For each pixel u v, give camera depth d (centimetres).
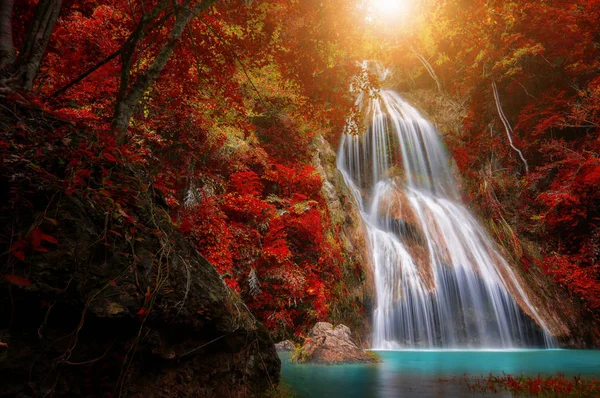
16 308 211
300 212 1237
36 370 217
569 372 792
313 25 998
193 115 871
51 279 222
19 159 231
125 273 264
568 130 2219
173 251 323
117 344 259
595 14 2134
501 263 1780
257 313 1110
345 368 816
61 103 461
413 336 1423
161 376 297
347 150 2266
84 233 247
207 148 1017
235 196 1123
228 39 750
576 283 1766
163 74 703
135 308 262
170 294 296
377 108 2530
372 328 1373
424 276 1544
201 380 340
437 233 1784
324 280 1262
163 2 465
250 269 1077
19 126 251
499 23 2158
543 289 1758
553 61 2311
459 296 1580
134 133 711
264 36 888
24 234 219
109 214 268
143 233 300
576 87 2150
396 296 1455
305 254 1280
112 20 723
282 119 1450
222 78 755
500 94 2489
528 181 2123
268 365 477
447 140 2484
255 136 1265
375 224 1858
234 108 911
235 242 1032
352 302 1330
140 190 319
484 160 2362
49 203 237
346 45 1068
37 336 219
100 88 677
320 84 1026
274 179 1320
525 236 2041
